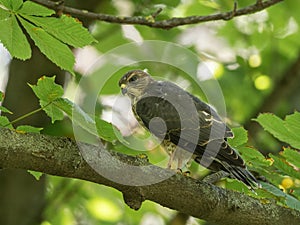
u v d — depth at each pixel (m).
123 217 16.95
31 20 7.59
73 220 16.53
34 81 14.06
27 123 13.89
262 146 15.48
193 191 8.20
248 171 9.12
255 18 17.56
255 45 17.92
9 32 7.70
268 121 8.20
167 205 8.21
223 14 9.45
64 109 7.38
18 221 14.04
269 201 8.63
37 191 14.34
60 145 7.53
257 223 8.52
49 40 7.75
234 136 9.32
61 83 14.47
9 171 14.06
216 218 8.44
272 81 17.73
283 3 17.08
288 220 8.60
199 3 16.83
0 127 7.38
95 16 9.44
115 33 16.70
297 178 8.77
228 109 17.27
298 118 7.99
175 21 9.49
